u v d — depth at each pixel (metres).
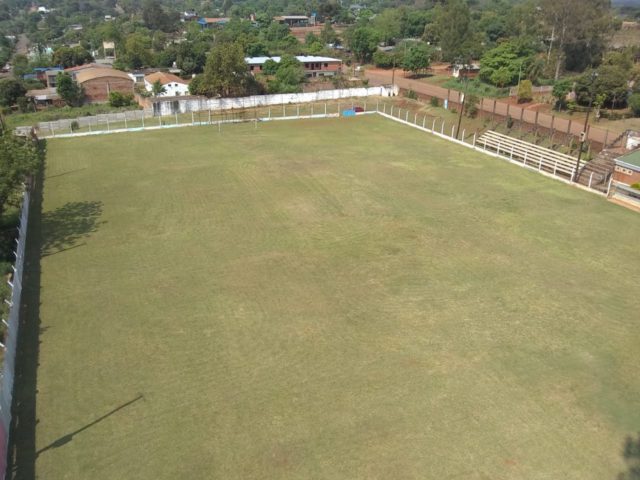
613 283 25.47
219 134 53.56
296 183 38.59
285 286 24.86
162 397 18.00
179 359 19.86
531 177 40.62
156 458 15.64
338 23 199.12
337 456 15.70
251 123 58.66
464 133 57.03
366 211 33.62
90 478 14.99
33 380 18.83
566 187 38.56
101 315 22.61
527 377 19.00
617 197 35.72
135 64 108.88
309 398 17.94
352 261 27.23
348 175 40.44
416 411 17.41
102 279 25.50
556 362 19.81
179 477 15.02
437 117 64.00
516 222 32.34
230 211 33.56
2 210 29.88
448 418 17.14
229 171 41.28
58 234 30.41
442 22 100.50
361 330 21.58
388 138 51.84
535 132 52.78
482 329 21.70
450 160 44.66
